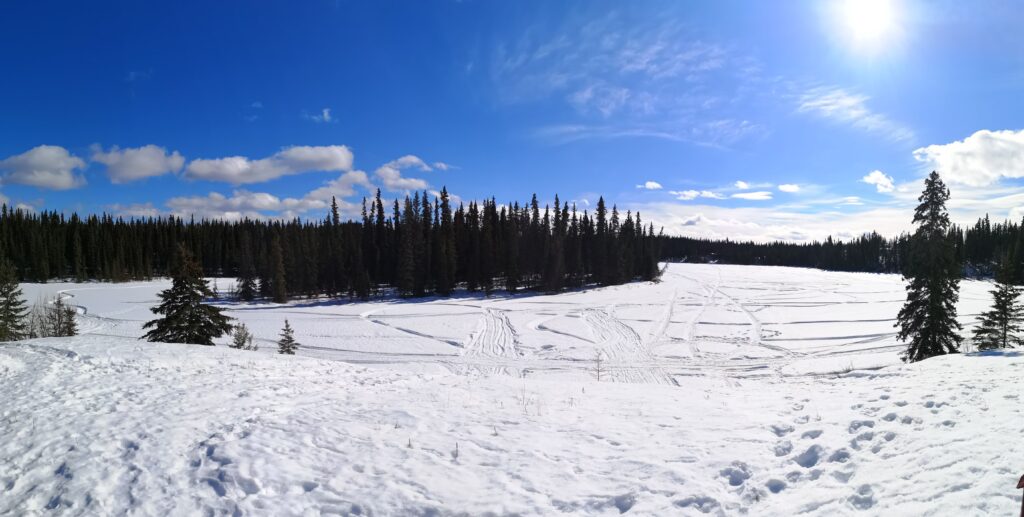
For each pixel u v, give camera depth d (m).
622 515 5.32
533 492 5.88
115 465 6.45
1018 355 12.39
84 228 93.75
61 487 5.88
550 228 81.44
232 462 6.56
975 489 4.59
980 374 10.02
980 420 6.60
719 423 8.36
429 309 53.91
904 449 5.97
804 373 25.08
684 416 8.94
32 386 9.79
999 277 23.81
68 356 12.40
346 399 10.27
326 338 37.00
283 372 13.01
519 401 10.40
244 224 108.94
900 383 10.12
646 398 10.73
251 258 72.06
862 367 25.20
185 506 5.59
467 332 39.34
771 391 11.30
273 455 6.86
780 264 180.25
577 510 5.46
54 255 84.50
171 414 8.47
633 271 90.06
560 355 31.25
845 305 54.88
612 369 27.59
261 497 5.77
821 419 7.91
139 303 56.72
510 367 28.36
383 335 38.22
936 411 7.34
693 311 50.88
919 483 5.00
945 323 21.06
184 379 11.24
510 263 71.00
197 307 21.48
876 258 133.88
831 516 4.77
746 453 6.77
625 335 37.66
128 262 91.00
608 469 6.49
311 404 9.70
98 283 82.69
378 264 75.06
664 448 7.16
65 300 59.03
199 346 15.88
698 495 5.57
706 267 140.00
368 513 5.48
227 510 5.51
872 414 7.79
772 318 45.38
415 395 10.87
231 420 8.34
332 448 7.25
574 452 7.15
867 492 5.07
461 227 77.12
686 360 29.48
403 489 5.95
